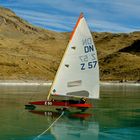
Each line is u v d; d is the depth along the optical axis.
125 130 28.70
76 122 31.91
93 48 35.03
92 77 34.94
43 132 27.05
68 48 34.31
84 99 36.22
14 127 28.78
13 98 59.03
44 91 86.19
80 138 25.30
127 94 78.38
